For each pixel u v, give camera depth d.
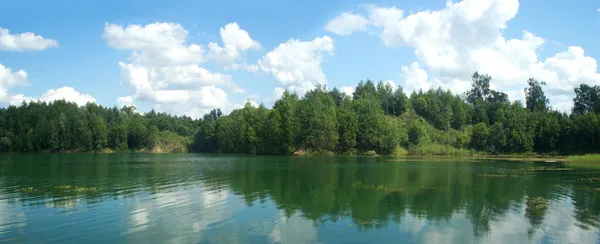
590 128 118.62
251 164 81.06
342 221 26.06
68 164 82.19
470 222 25.77
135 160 100.12
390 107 189.88
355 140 142.12
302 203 32.28
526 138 134.25
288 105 147.25
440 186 42.38
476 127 149.38
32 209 30.22
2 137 169.25
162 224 25.39
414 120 158.88
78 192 38.41
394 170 63.22
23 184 44.97
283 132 138.50
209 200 33.69
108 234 23.23
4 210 29.86
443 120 170.62
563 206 30.92
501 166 72.56
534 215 27.75
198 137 194.25
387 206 31.05
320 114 138.50
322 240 21.84
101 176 53.97
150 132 193.38
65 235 23.09
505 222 25.77
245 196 35.81
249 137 148.75
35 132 173.75
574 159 90.50
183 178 51.03
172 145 196.38
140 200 33.78
